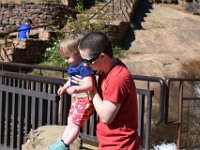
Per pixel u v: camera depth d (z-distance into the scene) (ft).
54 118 20.30
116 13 59.93
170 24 61.77
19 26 55.62
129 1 62.39
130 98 11.73
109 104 11.53
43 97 20.34
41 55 49.65
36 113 20.59
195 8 70.54
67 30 53.11
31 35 52.42
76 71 13.79
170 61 47.26
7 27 58.49
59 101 21.39
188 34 58.59
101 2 64.59
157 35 57.36
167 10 67.10
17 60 47.80
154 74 44.55
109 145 11.81
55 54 47.96
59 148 14.34
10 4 58.70
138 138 12.03
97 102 11.87
